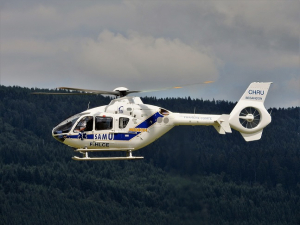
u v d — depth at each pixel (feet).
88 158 259.80
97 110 265.75
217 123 277.44
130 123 265.75
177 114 273.54
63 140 261.85
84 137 261.44
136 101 270.46
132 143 266.16
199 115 276.00
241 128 285.84
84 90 256.52
